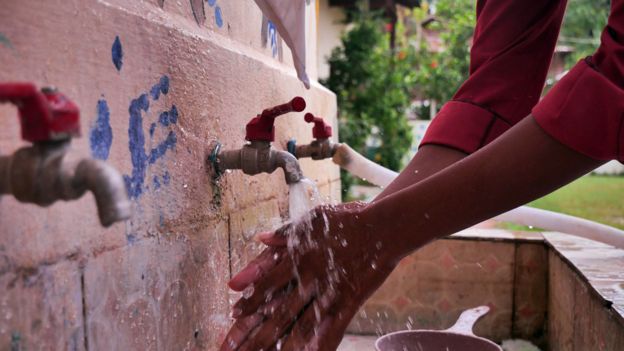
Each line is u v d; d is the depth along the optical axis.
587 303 1.23
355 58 6.57
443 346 1.11
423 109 9.41
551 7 1.07
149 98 0.74
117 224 0.67
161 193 0.78
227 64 1.00
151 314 0.75
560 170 0.67
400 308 1.72
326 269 0.75
